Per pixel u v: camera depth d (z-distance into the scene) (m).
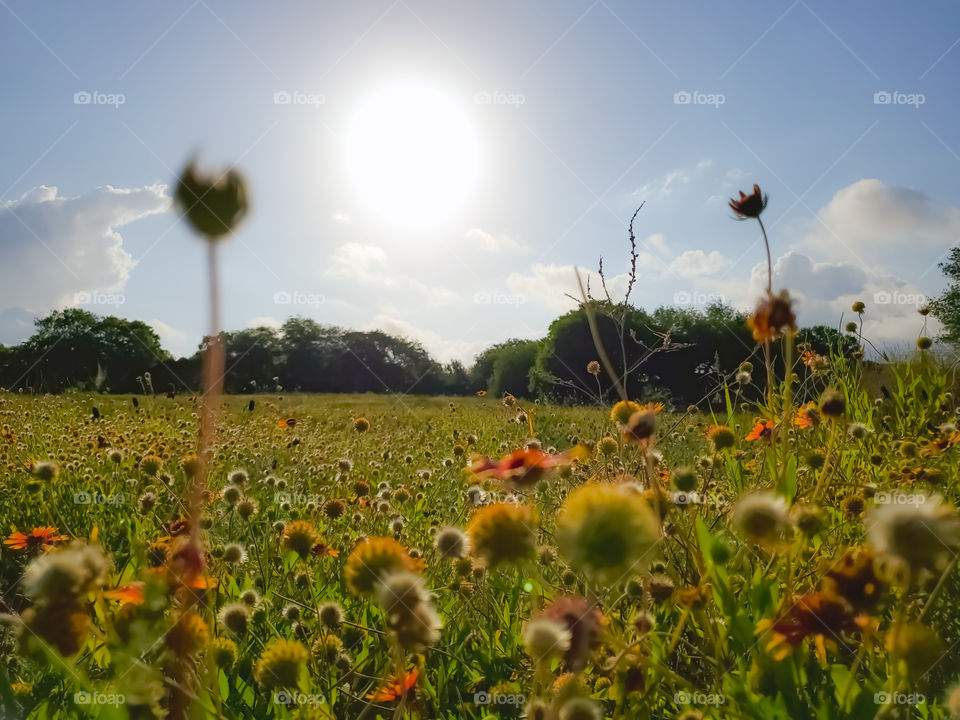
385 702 1.69
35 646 1.30
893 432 4.32
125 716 1.20
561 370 26.94
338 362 43.00
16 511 3.87
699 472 2.57
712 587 1.60
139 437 6.57
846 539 2.05
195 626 1.23
